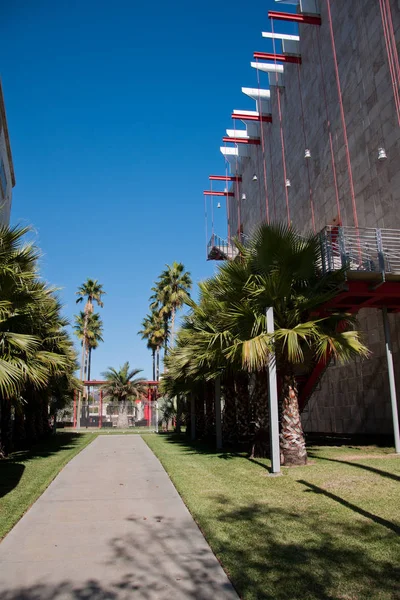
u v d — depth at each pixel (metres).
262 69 29.41
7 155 22.16
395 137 17.17
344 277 11.52
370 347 19.16
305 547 4.65
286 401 11.10
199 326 14.24
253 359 9.62
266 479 8.84
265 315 10.73
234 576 3.96
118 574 4.17
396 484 7.77
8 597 3.71
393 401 12.66
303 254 10.68
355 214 19.84
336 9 21.80
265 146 32.19
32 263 10.91
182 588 3.84
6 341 9.86
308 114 25.14
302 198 25.77
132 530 5.59
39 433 23.11
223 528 5.41
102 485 8.91
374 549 4.52
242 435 16.05
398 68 16.84
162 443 19.97
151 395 47.56
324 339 10.32
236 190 39.41
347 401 21.17
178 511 6.57
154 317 52.66
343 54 21.16
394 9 17.14
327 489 7.57
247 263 11.31
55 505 7.10
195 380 16.59
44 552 4.80
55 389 19.91
